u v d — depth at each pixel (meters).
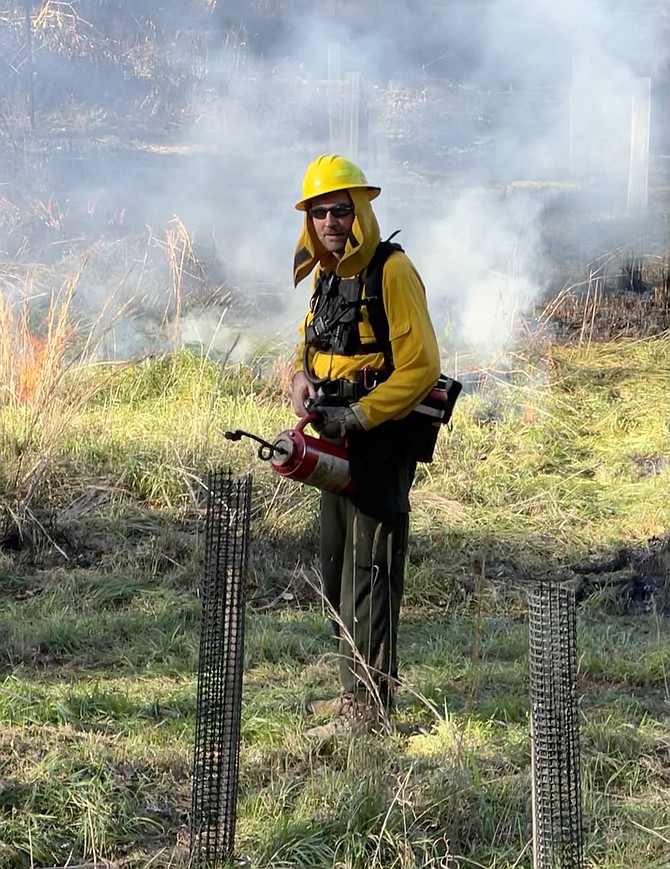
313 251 7.53
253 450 12.48
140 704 7.86
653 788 7.05
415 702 8.04
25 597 9.83
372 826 6.35
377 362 7.29
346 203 7.22
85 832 6.30
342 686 7.80
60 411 12.44
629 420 14.85
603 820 6.57
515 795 6.73
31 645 8.78
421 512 11.93
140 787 6.78
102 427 12.78
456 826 6.38
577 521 12.11
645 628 9.75
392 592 7.57
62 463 11.88
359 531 7.45
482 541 11.43
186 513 11.55
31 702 7.73
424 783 6.77
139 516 11.38
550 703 5.82
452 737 7.30
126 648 8.89
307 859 6.20
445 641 9.23
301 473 7.18
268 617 9.51
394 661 7.69
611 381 16.28
